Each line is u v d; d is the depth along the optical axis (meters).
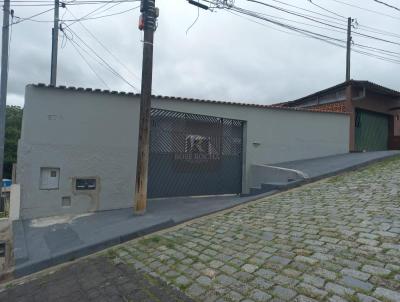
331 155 11.45
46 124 6.93
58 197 7.02
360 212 4.98
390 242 3.68
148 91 6.52
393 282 2.83
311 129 11.13
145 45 6.52
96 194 7.39
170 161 8.66
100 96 7.47
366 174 7.84
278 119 10.47
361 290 2.77
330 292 2.80
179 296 3.16
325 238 4.06
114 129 7.61
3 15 9.99
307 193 6.72
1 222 7.29
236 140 9.81
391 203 5.26
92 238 5.18
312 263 3.40
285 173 8.30
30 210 6.76
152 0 6.57
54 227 6.12
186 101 8.77
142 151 6.51
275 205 6.10
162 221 5.66
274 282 3.13
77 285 3.80
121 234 5.17
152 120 8.41
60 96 7.07
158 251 4.48
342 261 3.36
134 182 7.82
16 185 6.68
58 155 7.03
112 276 3.89
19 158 6.98
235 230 4.92
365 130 13.17
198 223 5.62
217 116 9.32
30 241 5.35
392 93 13.12
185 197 8.79
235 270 3.53
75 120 7.20
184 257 4.13
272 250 3.92
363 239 3.86
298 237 4.23
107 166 7.52
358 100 12.60
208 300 3.00
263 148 10.13
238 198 8.02
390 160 9.34
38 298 3.64
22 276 4.38
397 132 14.10
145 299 3.22
